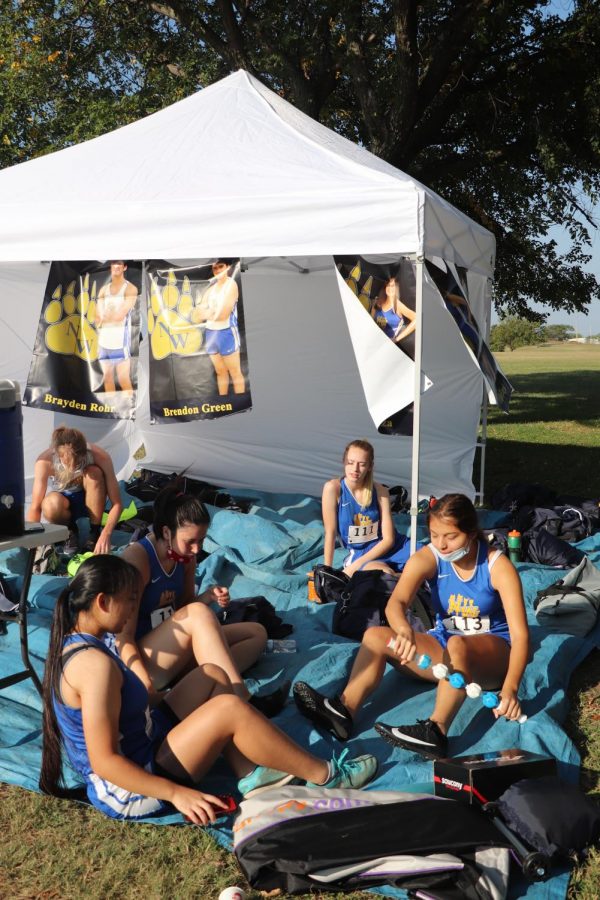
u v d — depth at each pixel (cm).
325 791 309
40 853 298
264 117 612
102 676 285
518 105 1445
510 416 2038
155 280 552
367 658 380
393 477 893
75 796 327
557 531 714
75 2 1423
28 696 407
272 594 555
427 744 354
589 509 768
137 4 1402
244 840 280
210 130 600
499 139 1488
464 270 665
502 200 1628
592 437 1634
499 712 341
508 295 1758
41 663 440
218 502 788
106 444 875
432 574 384
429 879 265
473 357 549
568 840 284
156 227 525
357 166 517
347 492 557
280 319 904
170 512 371
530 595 572
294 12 1338
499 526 755
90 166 590
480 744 371
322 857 270
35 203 556
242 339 535
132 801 304
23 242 554
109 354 566
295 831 281
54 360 577
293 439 929
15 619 390
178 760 302
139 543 375
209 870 286
